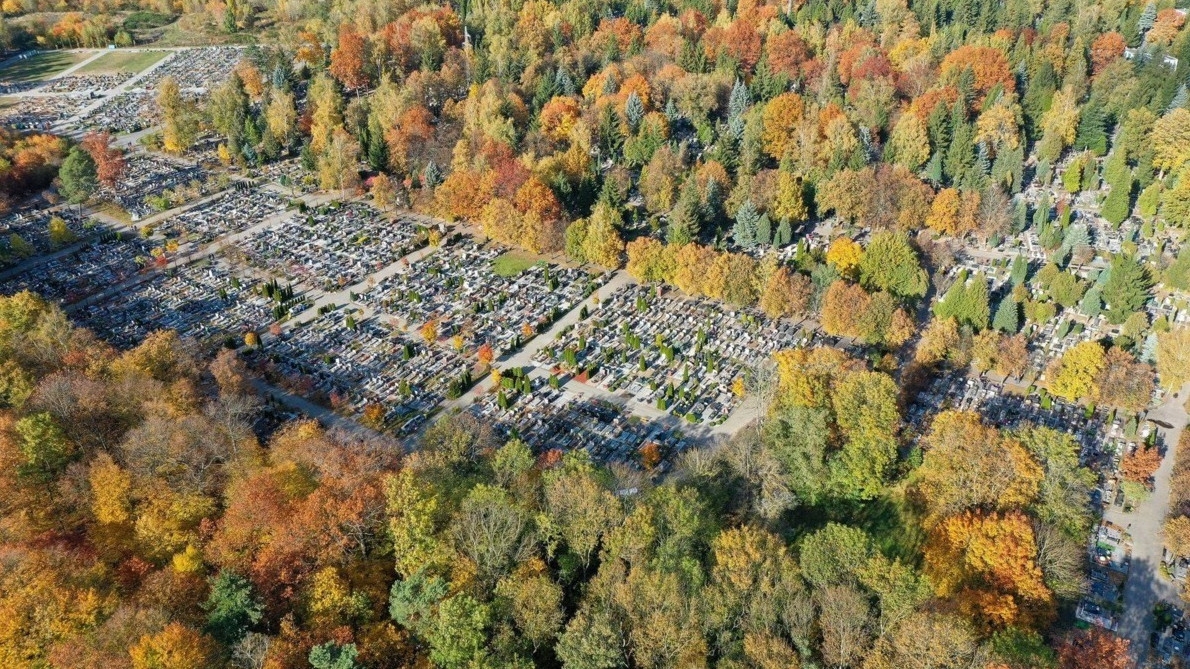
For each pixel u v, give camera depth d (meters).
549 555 128.62
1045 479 143.12
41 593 114.94
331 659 104.56
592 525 128.12
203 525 136.50
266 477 138.38
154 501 142.88
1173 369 187.75
